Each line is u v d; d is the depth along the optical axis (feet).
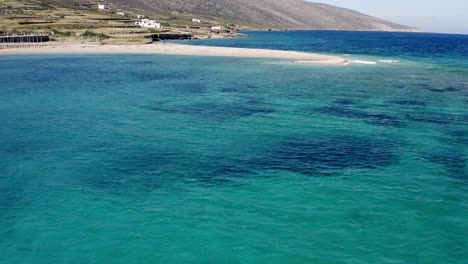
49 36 419.95
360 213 60.54
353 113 125.90
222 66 247.50
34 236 54.49
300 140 97.76
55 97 147.33
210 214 60.44
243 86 173.78
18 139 96.89
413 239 53.52
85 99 144.15
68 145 92.73
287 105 135.85
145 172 77.36
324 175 76.33
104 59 288.92
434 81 195.52
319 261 48.83
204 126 109.29
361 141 97.50
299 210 61.57
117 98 146.10
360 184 71.77
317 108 132.05
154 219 58.90
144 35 497.05
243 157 85.97
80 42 401.08
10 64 251.39
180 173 77.00
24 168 78.79
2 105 133.59
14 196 66.69
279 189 69.62
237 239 53.42
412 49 465.06
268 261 48.80
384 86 178.50
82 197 66.39
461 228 56.44
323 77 203.51
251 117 119.34
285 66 248.32
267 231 55.42
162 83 180.75
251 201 64.90
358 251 50.80
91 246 52.11
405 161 84.07
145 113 123.75
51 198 65.98
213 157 85.76
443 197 66.39
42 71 219.41
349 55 351.46
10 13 545.03
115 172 77.25
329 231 55.42
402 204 63.62
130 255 50.11
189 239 53.47
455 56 356.59
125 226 56.95
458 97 154.61
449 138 100.58
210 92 159.02
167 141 96.12
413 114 125.39
